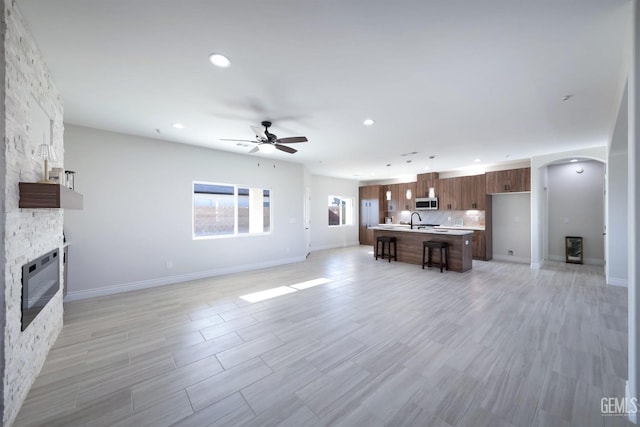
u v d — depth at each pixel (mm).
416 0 1564
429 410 1721
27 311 1913
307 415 1684
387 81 2543
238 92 2770
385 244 7348
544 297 3943
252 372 2143
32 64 1963
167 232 4711
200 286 4578
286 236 6605
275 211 6371
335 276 5281
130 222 4332
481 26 1796
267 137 3668
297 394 1881
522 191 6336
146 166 4480
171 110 3248
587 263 6238
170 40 1953
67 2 1590
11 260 1651
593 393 1869
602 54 2100
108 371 2160
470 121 3615
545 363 2242
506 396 1849
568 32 1852
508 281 4844
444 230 6246
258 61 2223
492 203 7270
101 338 2717
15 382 1703
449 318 3191
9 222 1621
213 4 1596
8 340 1604
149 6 1613
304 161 6621
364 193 10203
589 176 6219
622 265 4496
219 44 2000
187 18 1722
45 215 2305
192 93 2791
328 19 1729
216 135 4328
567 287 4445
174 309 3508
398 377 2068
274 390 1927
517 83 2572
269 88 2682
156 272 4590
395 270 5801
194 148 5023
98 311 3432
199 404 1786
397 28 1819
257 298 3947
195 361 2303
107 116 3475
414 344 2578
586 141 4602
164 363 2271
